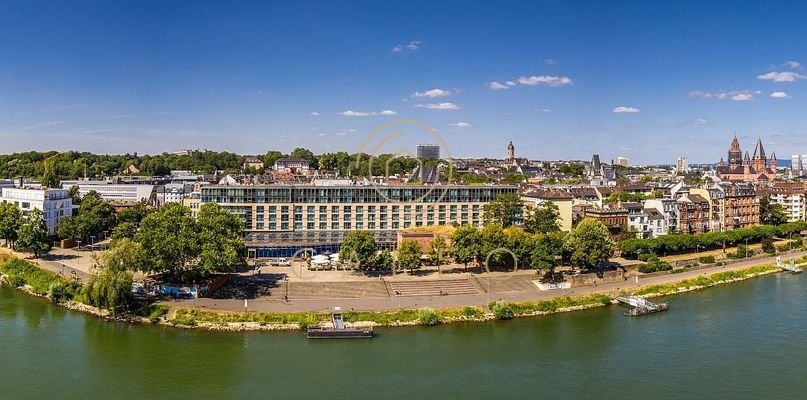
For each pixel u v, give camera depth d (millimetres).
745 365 156500
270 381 143750
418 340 171500
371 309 188375
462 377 147750
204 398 135500
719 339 175500
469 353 162750
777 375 150500
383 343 168750
